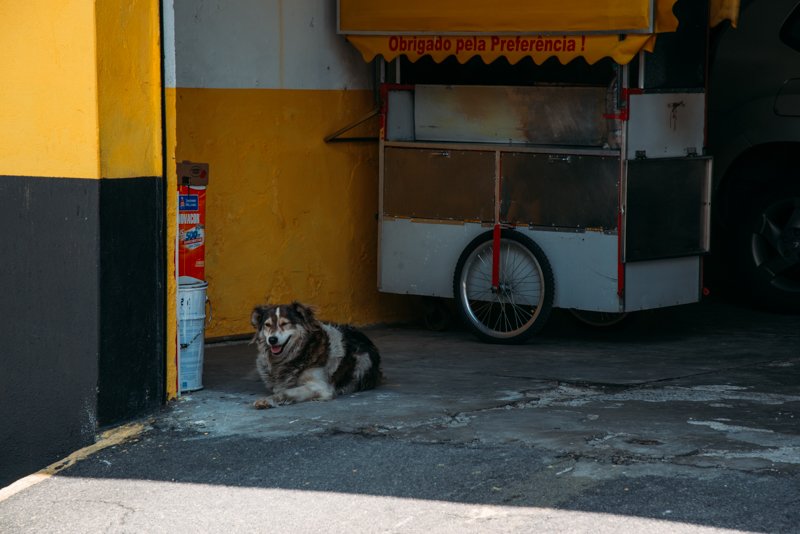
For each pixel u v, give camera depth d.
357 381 7.04
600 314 9.41
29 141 6.50
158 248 6.66
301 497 5.10
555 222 8.59
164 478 5.50
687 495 4.84
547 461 5.39
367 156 9.66
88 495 5.36
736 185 10.34
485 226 8.89
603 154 8.30
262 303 9.03
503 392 7.02
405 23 8.80
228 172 8.71
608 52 8.02
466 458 5.50
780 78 9.91
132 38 6.39
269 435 6.07
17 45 6.48
